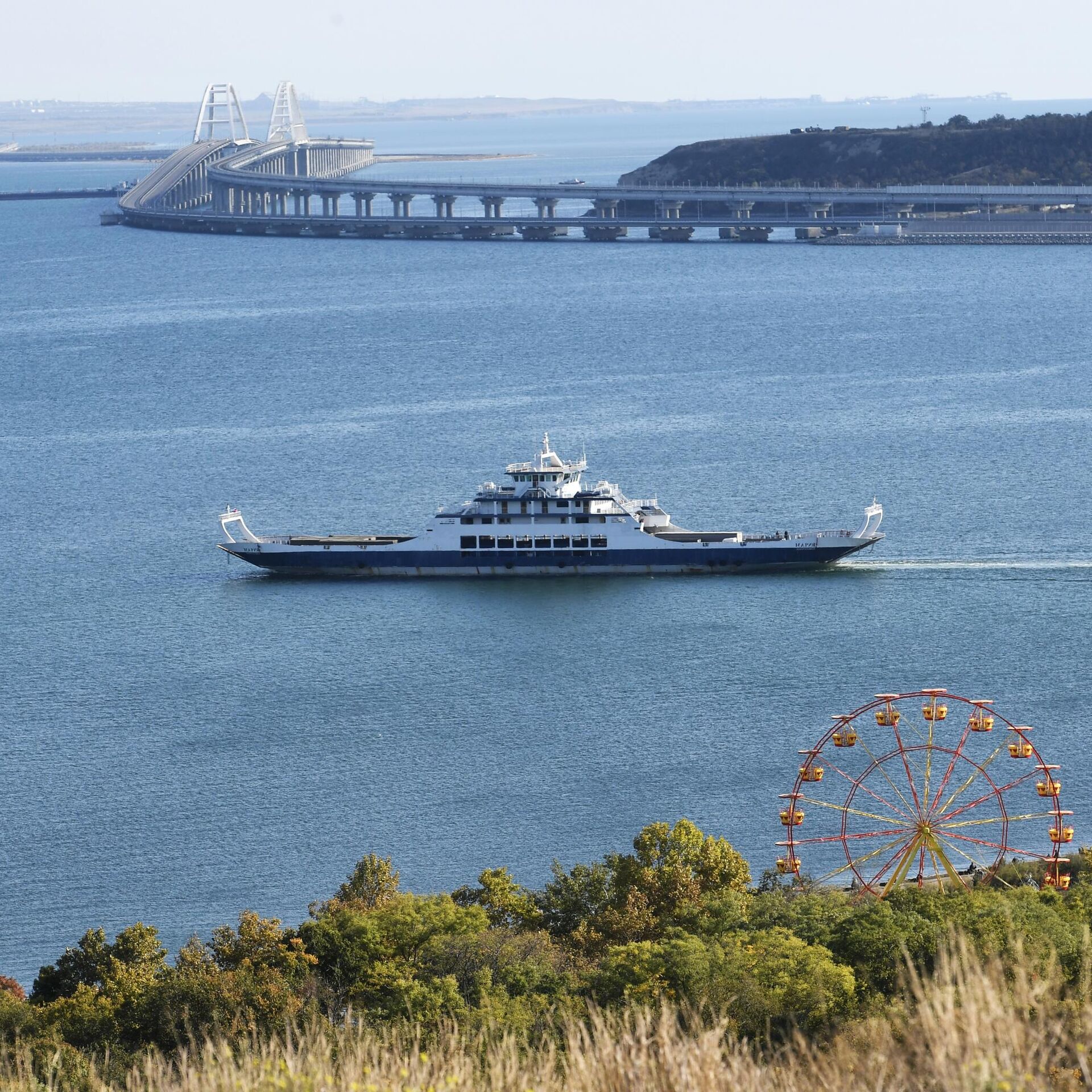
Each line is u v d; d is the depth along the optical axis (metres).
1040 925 113.19
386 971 120.25
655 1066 58.28
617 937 129.50
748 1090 57.84
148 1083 68.56
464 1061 62.75
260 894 154.50
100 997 118.19
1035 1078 53.00
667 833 143.25
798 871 145.25
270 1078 62.28
